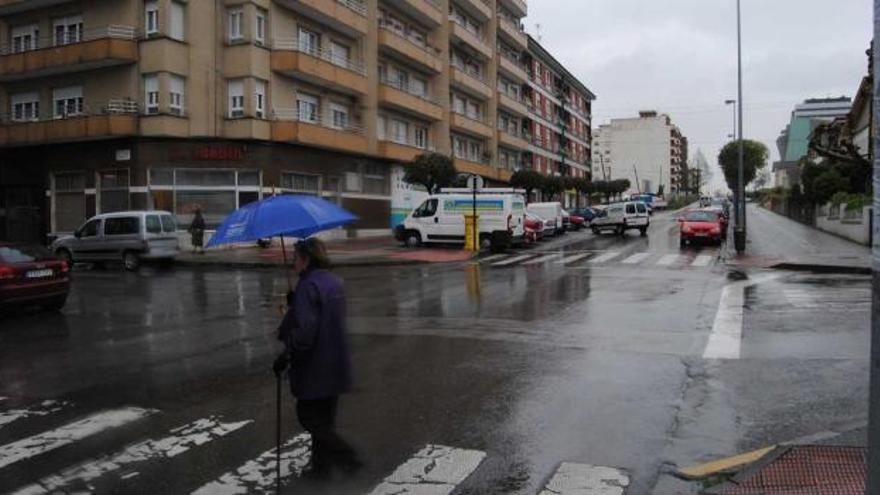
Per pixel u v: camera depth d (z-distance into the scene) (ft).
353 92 124.47
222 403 22.82
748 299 45.80
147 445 18.86
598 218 136.15
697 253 90.33
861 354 28.40
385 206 137.69
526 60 231.71
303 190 114.01
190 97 99.86
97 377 26.63
